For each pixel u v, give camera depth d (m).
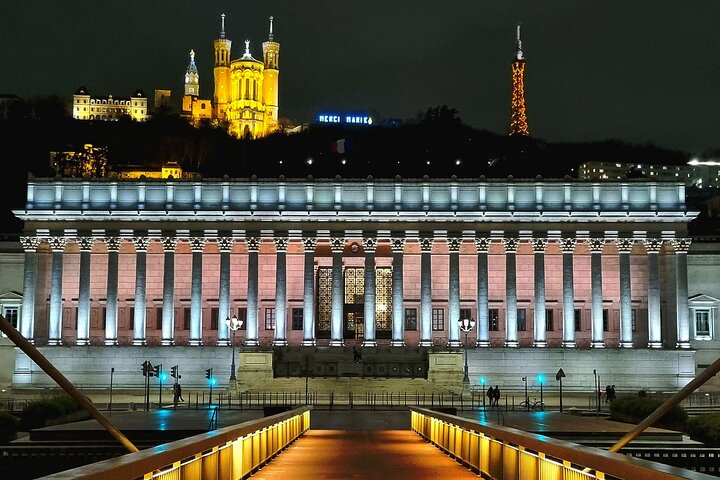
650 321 125.44
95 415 24.50
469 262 132.38
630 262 131.00
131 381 124.00
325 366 120.19
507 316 126.50
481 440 34.12
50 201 127.88
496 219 126.56
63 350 124.12
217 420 60.88
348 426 73.75
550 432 51.56
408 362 120.69
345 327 134.00
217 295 132.00
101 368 124.12
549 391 123.12
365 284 126.75
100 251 132.38
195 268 127.19
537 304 126.50
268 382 115.56
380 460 41.09
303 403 99.94
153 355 124.50
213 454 26.23
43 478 14.34
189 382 124.12
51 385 123.94
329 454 44.41
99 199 128.25
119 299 131.88
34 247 127.31
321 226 127.69
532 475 25.78
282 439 46.25
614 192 126.69
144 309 127.19
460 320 126.50
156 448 19.98
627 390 122.88
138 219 127.50
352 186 128.12
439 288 132.38
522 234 126.69
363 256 132.12
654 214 125.44
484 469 33.47
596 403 106.19
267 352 117.19
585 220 126.19
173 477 21.25
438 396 111.44
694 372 123.50
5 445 48.75
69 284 131.50
